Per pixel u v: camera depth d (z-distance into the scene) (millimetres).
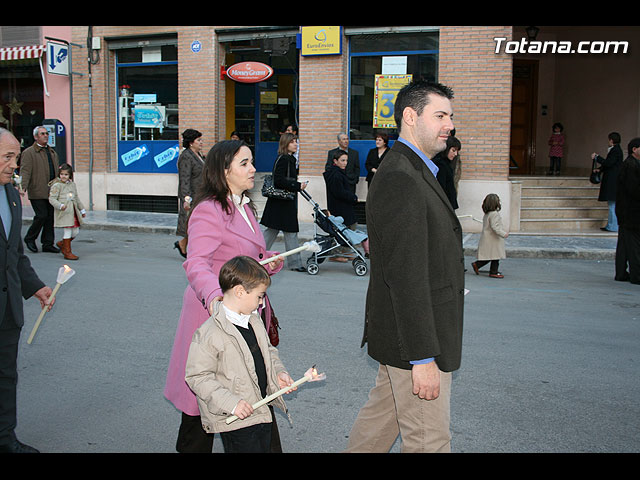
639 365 5641
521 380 5246
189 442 3426
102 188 16766
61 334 6438
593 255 11211
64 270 3799
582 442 4133
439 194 2900
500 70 13023
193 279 3154
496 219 9453
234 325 3053
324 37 14062
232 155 3352
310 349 6004
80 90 16766
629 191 9023
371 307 3076
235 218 3404
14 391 3791
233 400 2877
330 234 9617
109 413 4578
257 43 15227
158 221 14766
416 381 2777
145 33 15984
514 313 7438
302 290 8539
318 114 14430
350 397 4883
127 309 7418
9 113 18141
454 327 2877
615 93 16016
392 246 2752
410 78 14094
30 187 10977
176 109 16359
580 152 17719
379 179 2877
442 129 2920
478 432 4270
